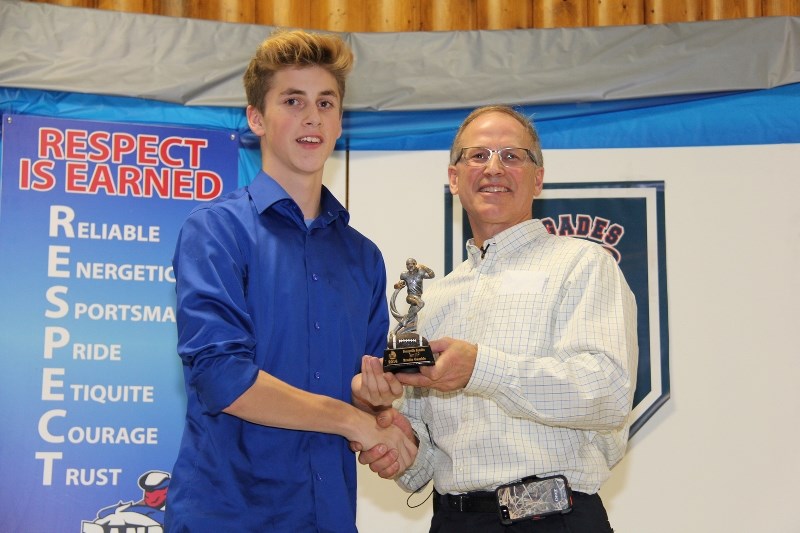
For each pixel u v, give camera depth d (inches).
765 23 137.3
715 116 136.3
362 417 83.8
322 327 85.4
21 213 128.2
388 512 133.3
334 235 91.4
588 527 89.5
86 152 131.2
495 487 90.6
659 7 151.9
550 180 137.6
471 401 94.8
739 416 130.7
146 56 135.0
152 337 129.9
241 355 79.0
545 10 152.8
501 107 105.7
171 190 133.3
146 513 126.6
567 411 86.6
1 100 130.0
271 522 80.2
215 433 80.7
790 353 131.0
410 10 152.7
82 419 126.8
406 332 87.7
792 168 134.3
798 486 128.6
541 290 95.6
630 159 136.8
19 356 126.1
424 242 138.0
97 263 129.5
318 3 151.8
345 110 139.6
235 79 136.9
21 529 123.7
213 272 81.0
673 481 130.4
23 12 133.0
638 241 135.3
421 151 139.5
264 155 90.4
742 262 133.5
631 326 95.0
